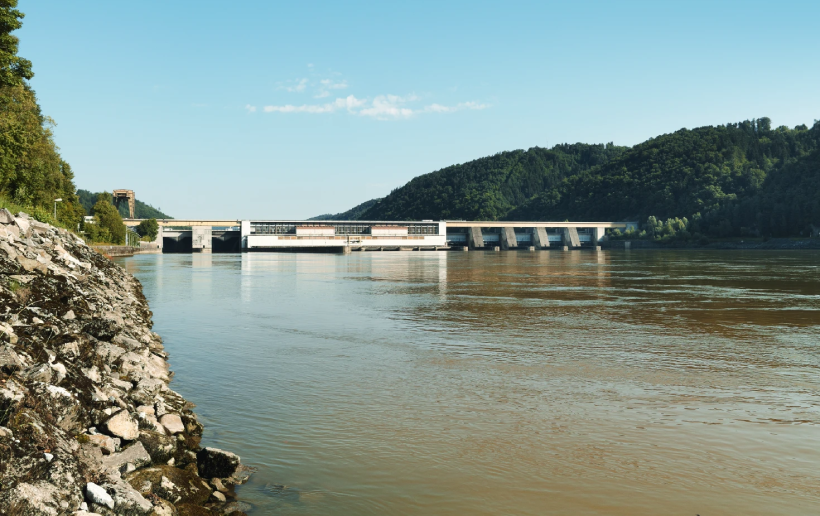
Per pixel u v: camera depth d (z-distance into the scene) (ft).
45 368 48.11
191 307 185.98
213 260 583.99
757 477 53.47
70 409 46.09
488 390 83.35
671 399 79.00
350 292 238.89
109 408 51.39
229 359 104.94
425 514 46.39
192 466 51.60
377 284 280.92
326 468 54.95
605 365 100.01
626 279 307.17
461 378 90.58
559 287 259.60
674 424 68.28
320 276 342.64
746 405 76.13
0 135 266.98
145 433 50.96
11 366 47.62
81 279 123.75
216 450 53.31
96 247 464.65
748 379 90.12
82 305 87.04
